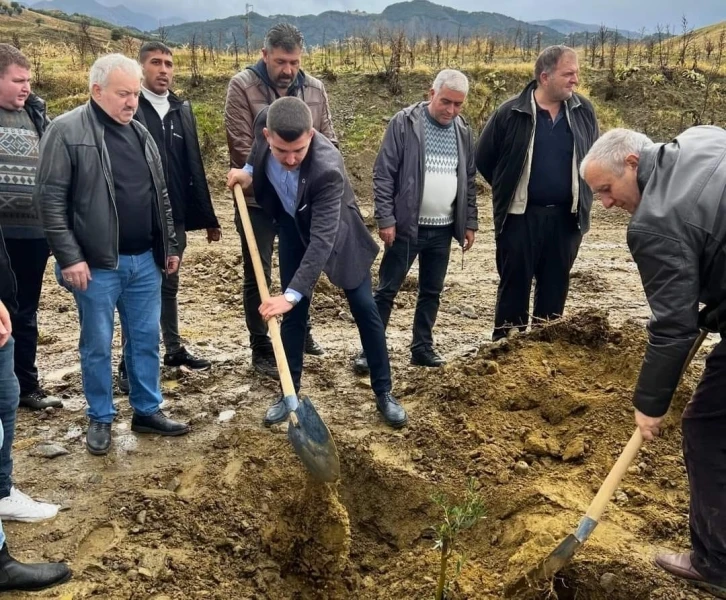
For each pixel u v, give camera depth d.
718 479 2.90
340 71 16.06
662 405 2.84
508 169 4.88
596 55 18.61
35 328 4.65
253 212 4.88
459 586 3.21
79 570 3.21
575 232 5.06
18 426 4.53
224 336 6.19
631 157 2.82
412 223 4.93
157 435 4.46
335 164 3.93
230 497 3.78
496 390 4.59
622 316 6.85
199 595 3.17
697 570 3.00
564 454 4.07
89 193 3.73
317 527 3.59
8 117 4.21
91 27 46.84
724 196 2.60
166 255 4.21
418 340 5.46
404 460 4.14
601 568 3.13
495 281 8.07
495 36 21.45
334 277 4.18
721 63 17.86
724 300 2.77
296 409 3.52
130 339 4.27
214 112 14.09
